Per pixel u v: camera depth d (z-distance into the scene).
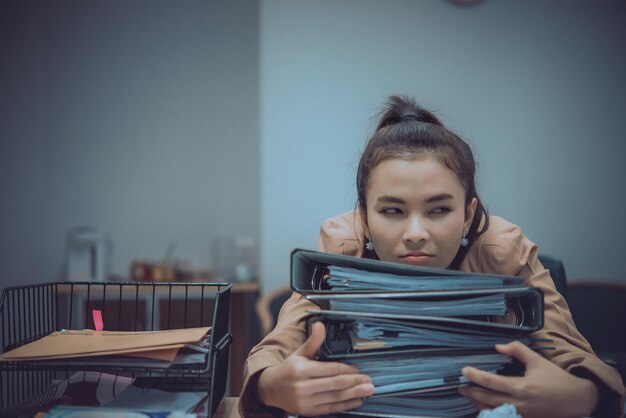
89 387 0.75
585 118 2.91
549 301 0.79
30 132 3.35
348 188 2.87
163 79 3.43
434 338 0.62
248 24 3.44
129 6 3.42
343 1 2.89
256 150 3.44
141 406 0.67
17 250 3.32
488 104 2.89
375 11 2.89
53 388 0.75
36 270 3.32
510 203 2.89
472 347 0.62
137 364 0.60
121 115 3.40
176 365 0.61
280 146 2.88
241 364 2.84
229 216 3.43
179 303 2.70
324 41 2.89
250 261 3.35
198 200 3.42
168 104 3.43
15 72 3.35
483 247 0.84
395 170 0.67
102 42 3.40
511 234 0.86
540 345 0.69
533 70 2.90
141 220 3.39
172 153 3.42
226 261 3.39
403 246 0.68
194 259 3.41
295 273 0.62
